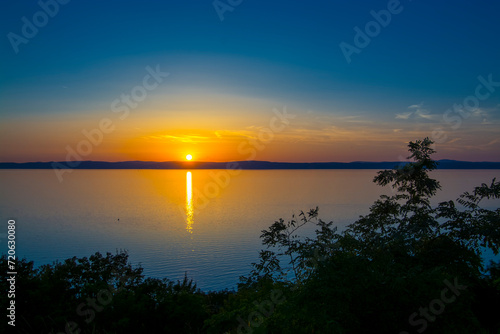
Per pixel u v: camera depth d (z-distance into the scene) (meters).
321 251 6.62
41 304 7.61
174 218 161.75
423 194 8.54
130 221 152.25
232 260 81.12
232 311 7.26
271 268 8.11
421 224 7.75
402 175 8.35
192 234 119.75
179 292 8.55
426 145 8.40
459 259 7.46
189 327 7.50
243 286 8.56
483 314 6.68
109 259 9.20
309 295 5.65
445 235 8.00
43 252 86.75
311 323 5.56
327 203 199.25
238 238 110.75
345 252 6.73
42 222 145.12
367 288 5.62
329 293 5.43
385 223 7.96
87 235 117.12
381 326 5.47
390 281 5.68
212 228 132.12
